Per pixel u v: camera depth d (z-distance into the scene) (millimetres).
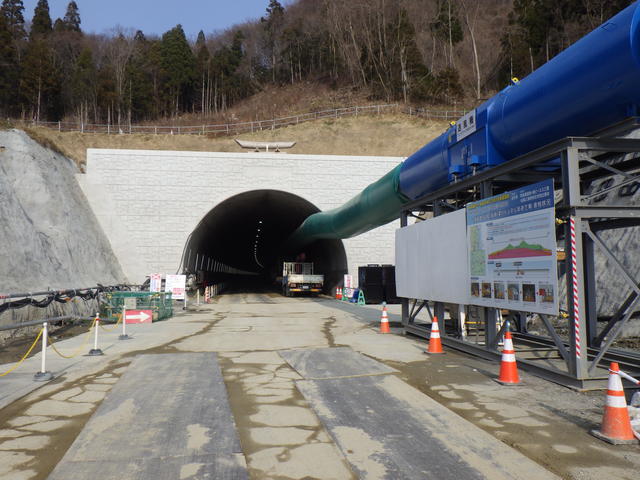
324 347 11656
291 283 37938
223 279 72750
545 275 7484
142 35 118625
